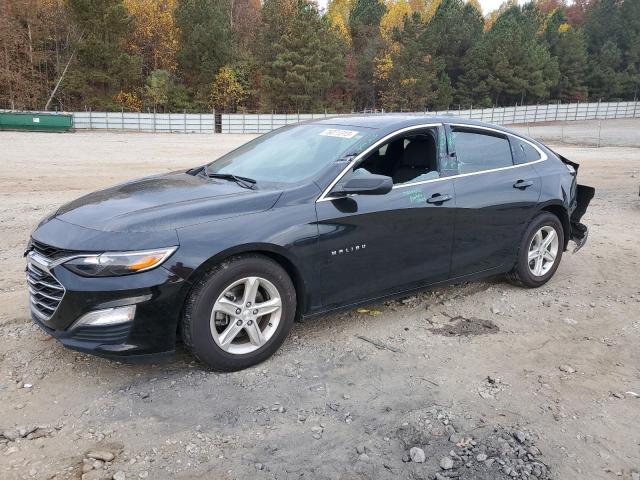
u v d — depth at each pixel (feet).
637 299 17.43
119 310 10.59
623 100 299.79
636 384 12.14
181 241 10.97
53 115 123.54
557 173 18.16
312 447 9.68
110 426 10.10
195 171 15.85
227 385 11.55
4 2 185.68
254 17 261.65
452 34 270.46
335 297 13.21
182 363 12.41
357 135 14.23
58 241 11.07
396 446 9.78
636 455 9.70
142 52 221.46
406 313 15.76
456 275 15.66
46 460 9.14
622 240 25.46
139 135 126.93
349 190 12.59
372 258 13.55
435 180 14.83
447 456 9.52
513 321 15.46
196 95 211.41
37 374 11.80
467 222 15.37
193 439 9.79
